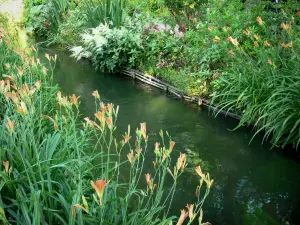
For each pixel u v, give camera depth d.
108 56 7.40
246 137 4.46
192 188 3.40
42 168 2.21
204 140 4.40
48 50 9.54
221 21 5.56
